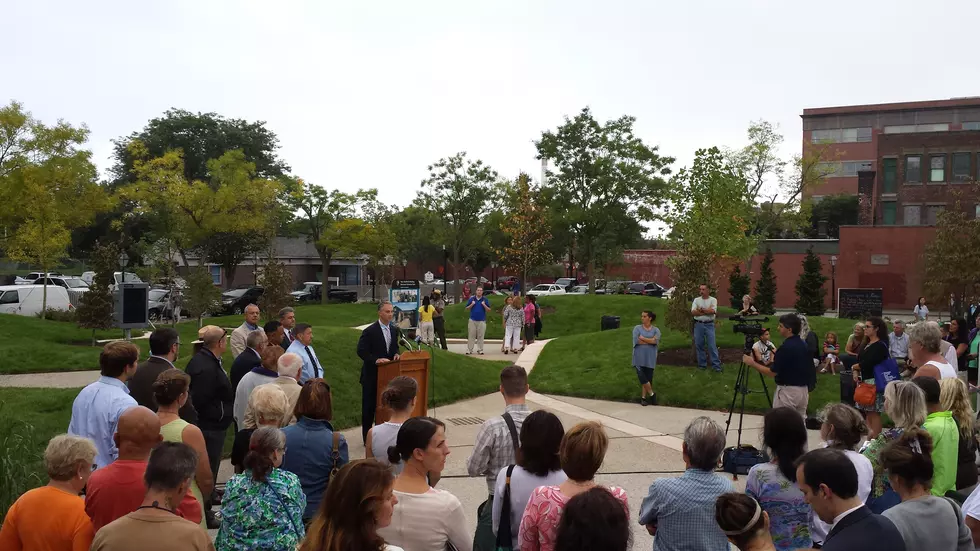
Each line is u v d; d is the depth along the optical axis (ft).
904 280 158.40
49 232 94.48
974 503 14.38
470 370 54.54
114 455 17.99
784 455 14.51
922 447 13.66
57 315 93.71
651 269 211.41
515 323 73.46
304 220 168.35
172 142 220.23
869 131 253.65
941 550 12.85
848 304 123.85
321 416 17.33
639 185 158.71
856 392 27.78
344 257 174.19
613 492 12.52
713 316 52.60
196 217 127.65
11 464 21.59
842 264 163.02
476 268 211.82
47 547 13.00
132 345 18.81
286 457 16.80
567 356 62.75
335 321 116.37
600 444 12.62
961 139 165.48
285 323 31.63
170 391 17.12
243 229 133.59
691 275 57.16
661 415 43.34
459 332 95.61
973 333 49.62
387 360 31.55
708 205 60.49
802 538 14.38
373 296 180.14
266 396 17.30
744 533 11.10
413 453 13.05
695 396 46.80
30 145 93.35
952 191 145.48
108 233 192.54
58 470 13.33
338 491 10.21
